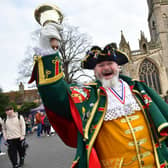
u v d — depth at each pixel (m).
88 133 2.20
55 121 2.18
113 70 2.47
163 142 2.35
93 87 2.47
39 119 17.06
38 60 2.01
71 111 2.09
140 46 47.28
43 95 2.01
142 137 2.26
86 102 2.32
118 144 2.22
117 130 2.26
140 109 2.37
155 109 2.27
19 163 6.86
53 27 2.01
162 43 46.28
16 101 59.22
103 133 2.28
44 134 18.00
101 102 2.35
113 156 2.22
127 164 2.19
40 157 7.99
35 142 13.10
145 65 45.59
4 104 40.66
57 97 2.01
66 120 2.21
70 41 29.88
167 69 45.16
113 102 2.36
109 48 2.45
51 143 11.73
